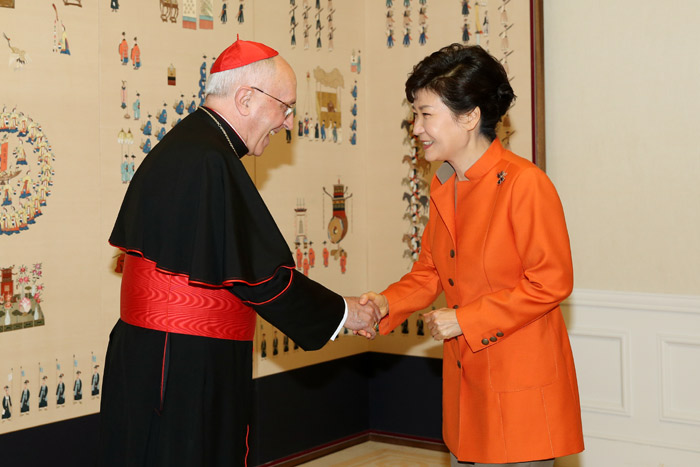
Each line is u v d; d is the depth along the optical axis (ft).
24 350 9.25
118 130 10.17
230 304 6.73
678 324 11.41
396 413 14.12
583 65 12.05
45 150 9.39
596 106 11.97
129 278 6.86
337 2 13.58
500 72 6.72
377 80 14.05
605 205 11.95
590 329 12.10
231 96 7.16
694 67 11.16
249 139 7.36
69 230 9.66
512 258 6.61
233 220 6.51
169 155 6.79
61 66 9.51
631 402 11.79
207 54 11.28
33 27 9.22
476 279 6.78
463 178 7.02
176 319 6.55
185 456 6.38
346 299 7.64
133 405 6.54
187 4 10.98
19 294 9.18
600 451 12.05
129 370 6.63
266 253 6.59
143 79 10.44
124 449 6.61
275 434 12.62
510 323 6.42
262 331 12.42
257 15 12.10
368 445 14.11
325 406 13.55
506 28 12.46
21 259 9.19
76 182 9.71
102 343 10.05
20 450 9.26
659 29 11.42
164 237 6.57
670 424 11.48
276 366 12.66
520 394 6.47
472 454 6.69
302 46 12.94
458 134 6.67
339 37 13.66
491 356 6.58
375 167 14.16
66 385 9.68
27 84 9.18
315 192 13.25
